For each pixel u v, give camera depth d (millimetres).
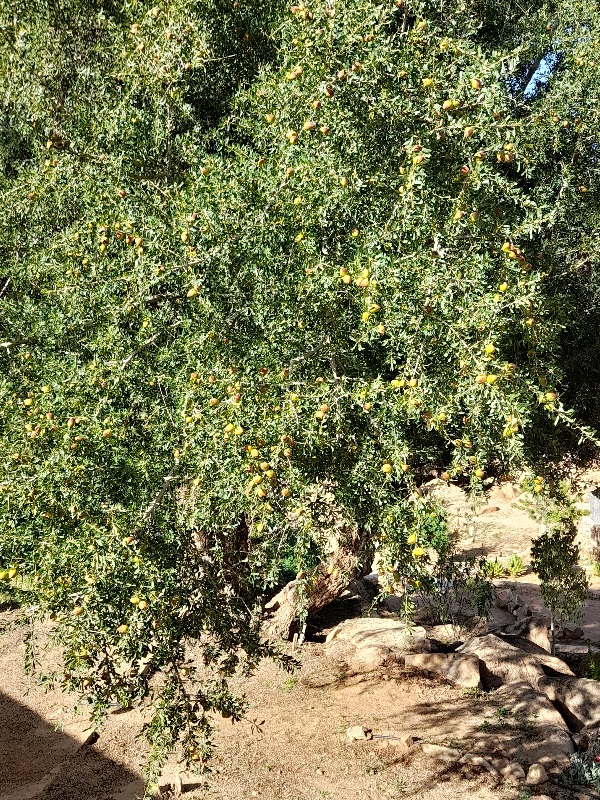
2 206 6309
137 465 4633
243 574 5273
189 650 9695
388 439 4188
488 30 7582
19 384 5285
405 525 4141
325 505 4789
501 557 17422
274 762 7488
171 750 4703
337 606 12883
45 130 7102
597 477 15297
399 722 8250
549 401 4133
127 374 4672
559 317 5801
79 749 7805
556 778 7082
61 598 4207
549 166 6965
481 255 4500
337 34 4211
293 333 4617
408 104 4363
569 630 13086
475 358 3904
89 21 7930
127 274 4855
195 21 5973
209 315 4742
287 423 4000
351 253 4781
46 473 4066
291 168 4391
